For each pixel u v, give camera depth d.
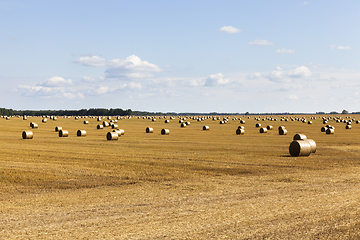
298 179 20.66
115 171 23.61
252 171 23.70
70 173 22.84
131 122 116.25
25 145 40.47
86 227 11.73
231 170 24.08
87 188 18.47
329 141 46.19
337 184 19.08
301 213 13.11
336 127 82.81
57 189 18.23
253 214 13.04
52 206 14.62
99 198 16.06
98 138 51.69
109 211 13.75
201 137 54.12
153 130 72.81
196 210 13.75
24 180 20.61
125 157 30.34
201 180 20.58
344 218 12.43
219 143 43.91
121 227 11.70
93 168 24.77
